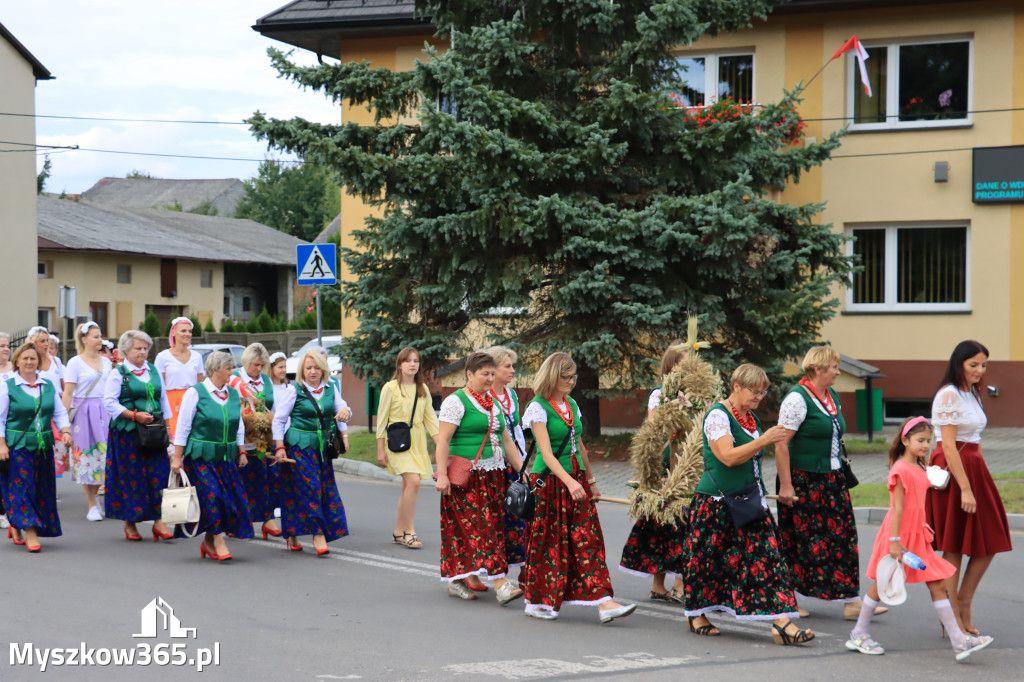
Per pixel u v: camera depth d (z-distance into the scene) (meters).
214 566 8.81
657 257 14.02
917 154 18.92
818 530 7.02
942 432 6.46
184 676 5.61
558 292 14.15
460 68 13.93
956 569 6.60
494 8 15.47
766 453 15.25
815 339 14.84
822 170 19.41
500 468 7.71
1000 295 18.52
